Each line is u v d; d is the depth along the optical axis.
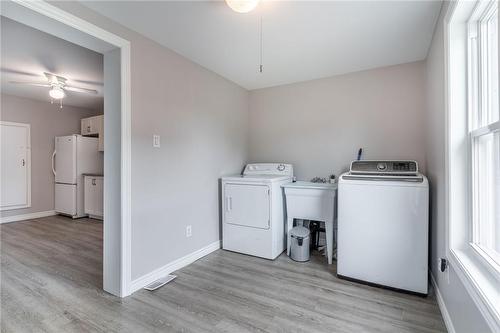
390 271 2.12
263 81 3.34
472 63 1.48
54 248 3.13
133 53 2.06
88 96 4.51
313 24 1.97
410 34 2.12
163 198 2.36
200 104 2.81
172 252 2.47
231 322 1.71
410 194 2.04
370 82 2.90
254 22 1.95
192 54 2.53
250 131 3.72
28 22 1.60
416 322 1.71
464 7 1.40
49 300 1.96
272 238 2.78
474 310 1.20
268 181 2.77
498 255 1.26
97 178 4.66
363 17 1.88
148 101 2.20
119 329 1.63
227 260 2.77
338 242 2.35
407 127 2.72
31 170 4.78
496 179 1.28
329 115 3.14
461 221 1.53
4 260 2.75
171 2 1.70
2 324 1.67
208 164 2.96
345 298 2.01
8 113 4.48
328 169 3.15
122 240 1.99
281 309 1.86
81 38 1.82
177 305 1.91
